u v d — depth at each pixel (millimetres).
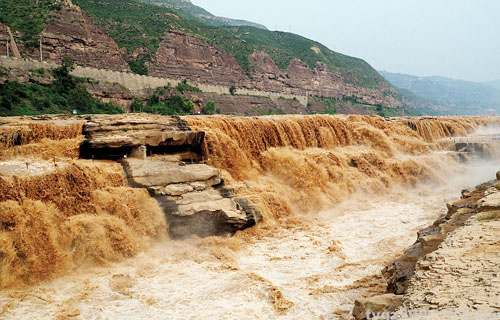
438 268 9078
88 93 52250
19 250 15609
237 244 20156
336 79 139625
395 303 9656
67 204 18031
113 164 21703
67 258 16422
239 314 13148
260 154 30281
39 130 23141
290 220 24578
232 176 26922
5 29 51562
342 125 40344
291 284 15633
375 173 34062
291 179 28453
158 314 13219
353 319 12492
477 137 51562
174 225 19859
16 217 16031
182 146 25234
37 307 13656
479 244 10180
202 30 126812
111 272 16641
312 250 19703
